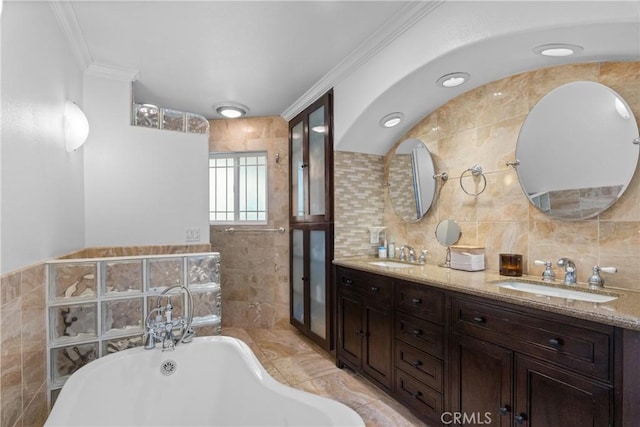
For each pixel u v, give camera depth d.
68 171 1.91
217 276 2.10
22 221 1.29
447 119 2.35
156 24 1.87
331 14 1.82
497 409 1.42
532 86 1.85
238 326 3.60
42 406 1.51
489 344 1.46
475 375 1.52
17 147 1.24
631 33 1.34
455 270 2.10
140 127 2.48
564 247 1.70
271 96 3.00
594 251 1.58
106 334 1.77
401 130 2.68
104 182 2.36
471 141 2.18
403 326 1.96
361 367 2.32
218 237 3.65
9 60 1.18
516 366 1.35
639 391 1.03
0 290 1.10
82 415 1.34
